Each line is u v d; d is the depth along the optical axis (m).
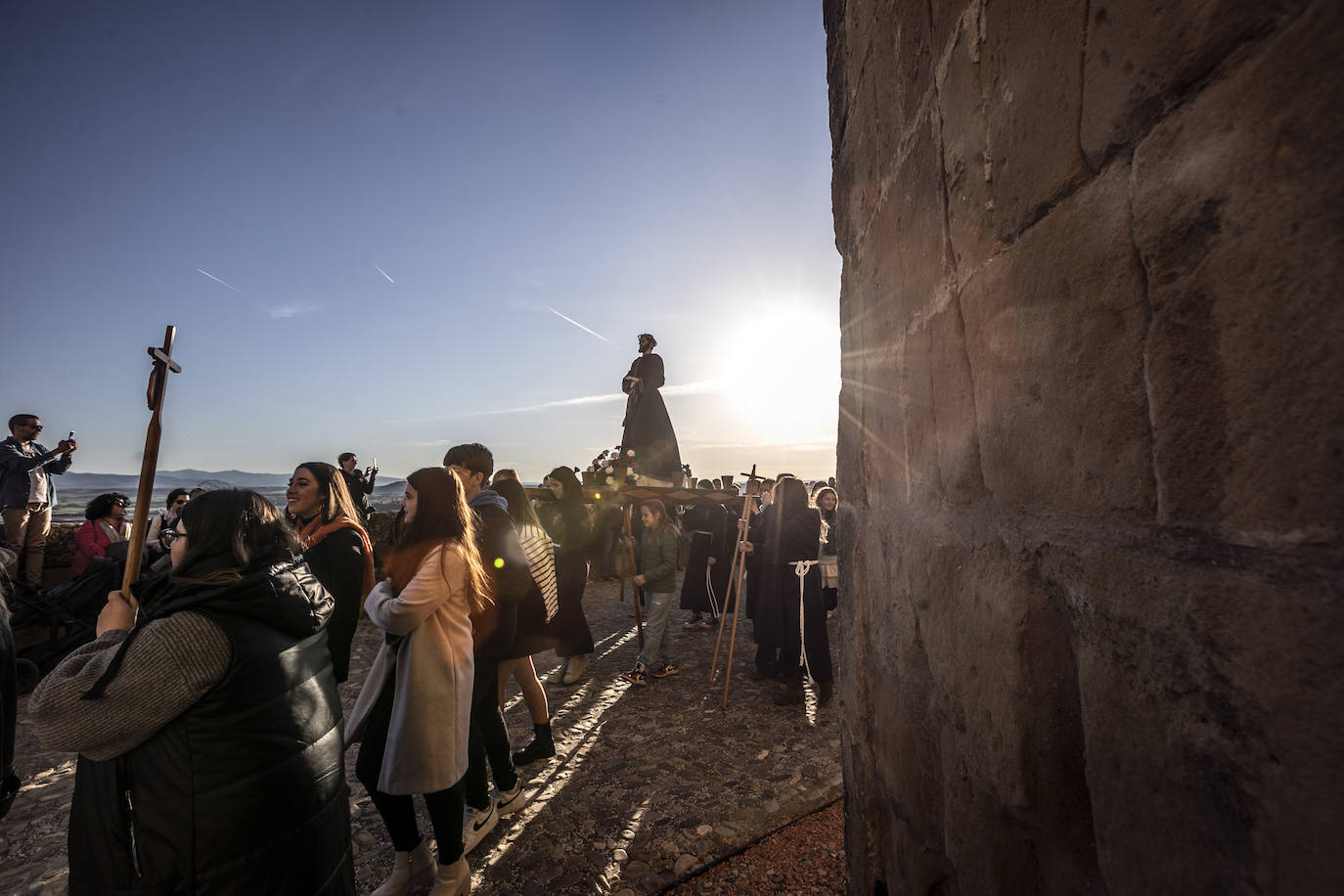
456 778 2.31
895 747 1.32
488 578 2.63
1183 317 0.44
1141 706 0.50
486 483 3.31
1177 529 0.45
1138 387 0.49
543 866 2.67
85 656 1.48
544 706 3.61
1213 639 0.42
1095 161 0.55
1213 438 0.42
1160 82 0.46
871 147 1.42
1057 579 0.63
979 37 0.79
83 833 1.45
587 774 3.51
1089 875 0.62
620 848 2.77
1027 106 0.67
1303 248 0.35
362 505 8.66
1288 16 0.35
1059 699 0.65
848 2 1.64
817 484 7.57
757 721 4.29
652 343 9.23
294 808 1.58
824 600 4.70
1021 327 0.69
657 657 6.00
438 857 2.37
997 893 0.83
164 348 1.76
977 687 0.83
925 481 1.06
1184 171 0.44
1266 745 0.37
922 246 1.04
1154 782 0.49
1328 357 0.33
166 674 1.40
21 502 6.29
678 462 8.91
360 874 2.71
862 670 1.62
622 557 9.04
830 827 2.91
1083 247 0.57
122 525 6.78
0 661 2.10
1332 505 0.33
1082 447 0.58
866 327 1.52
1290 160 0.35
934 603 1.02
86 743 1.37
